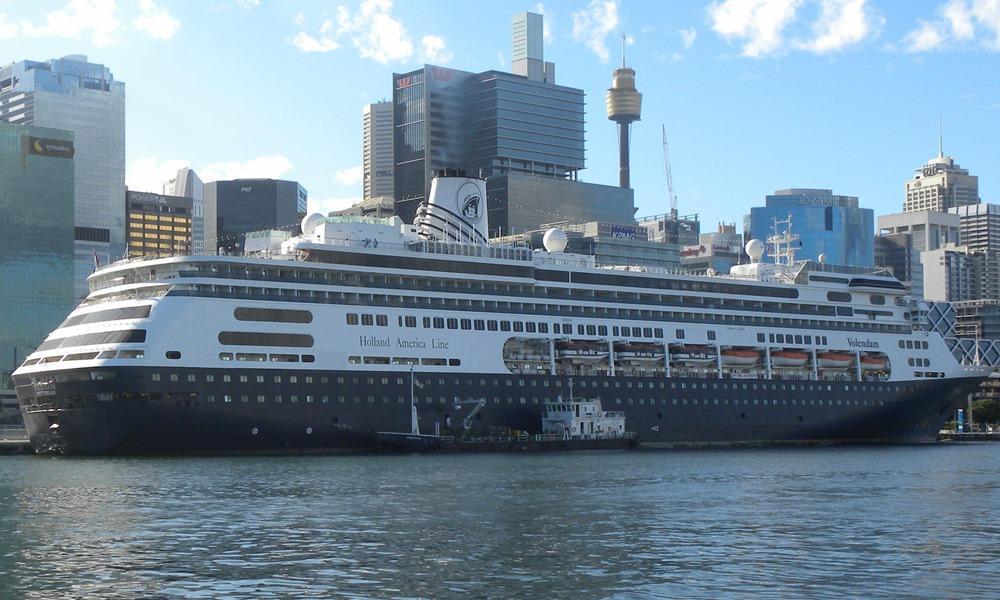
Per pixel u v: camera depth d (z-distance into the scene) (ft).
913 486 354.95
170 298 456.04
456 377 510.58
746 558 221.05
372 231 519.60
